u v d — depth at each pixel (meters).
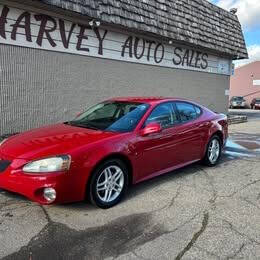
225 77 16.72
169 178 6.25
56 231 4.09
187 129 6.29
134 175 5.23
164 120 5.91
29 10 8.48
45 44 8.97
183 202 5.09
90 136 4.95
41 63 8.95
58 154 4.38
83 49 9.96
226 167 7.17
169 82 13.30
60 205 4.82
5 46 8.14
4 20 8.05
